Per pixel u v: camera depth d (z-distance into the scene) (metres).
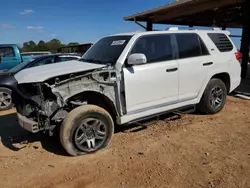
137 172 3.39
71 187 3.10
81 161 3.74
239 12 11.27
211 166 3.48
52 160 3.79
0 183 3.23
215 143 4.24
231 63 5.89
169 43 4.86
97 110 3.95
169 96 4.85
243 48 9.22
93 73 3.92
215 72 5.57
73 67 4.14
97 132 4.01
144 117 4.63
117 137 4.59
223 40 5.86
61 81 3.73
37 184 3.18
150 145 4.22
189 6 9.56
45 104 3.78
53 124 3.91
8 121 5.91
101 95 4.16
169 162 3.62
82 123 3.83
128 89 4.26
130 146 4.20
